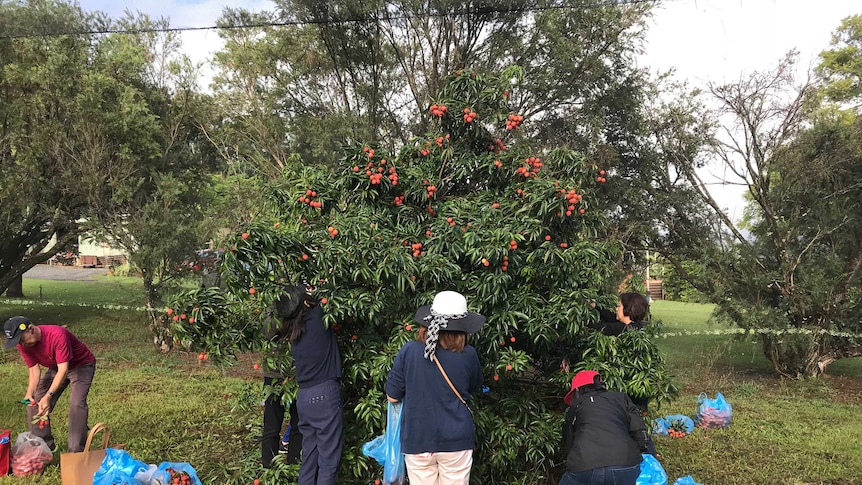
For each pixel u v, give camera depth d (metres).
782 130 8.46
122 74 10.38
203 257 10.00
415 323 3.43
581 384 3.41
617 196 9.45
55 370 4.54
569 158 4.04
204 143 12.12
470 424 2.99
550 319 3.40
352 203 3.93
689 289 10.60
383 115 9.72
